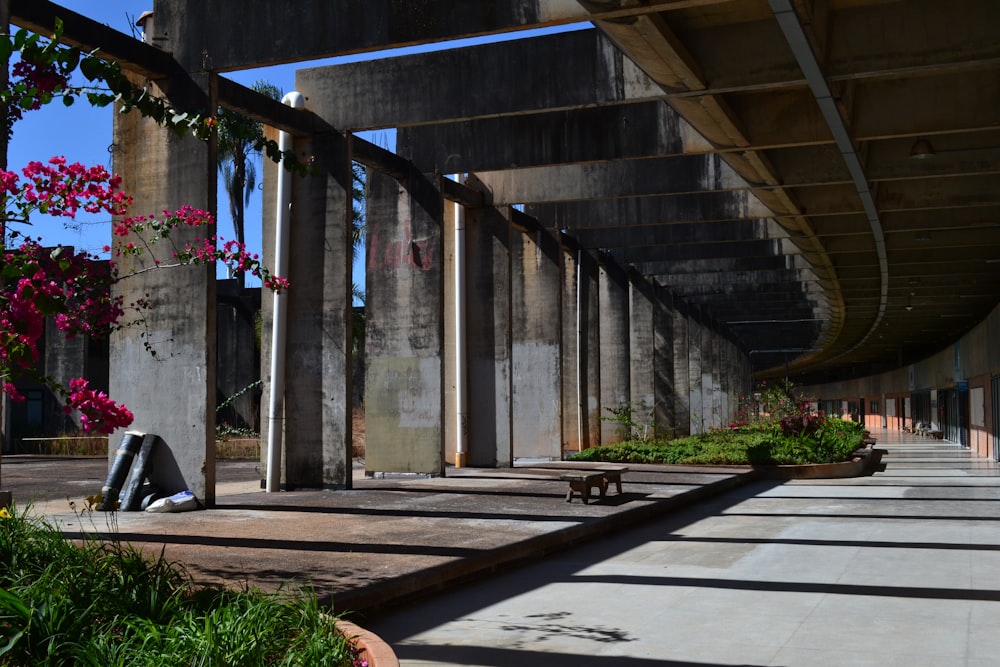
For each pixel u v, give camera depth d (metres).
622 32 10.77
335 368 16.02
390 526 10.82
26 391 33.69
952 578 8.79
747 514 14.72
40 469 21.00
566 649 6.11
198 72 13.46
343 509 12.66
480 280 22.02
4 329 4.76
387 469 18.94
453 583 8.33
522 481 17.83
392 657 4.57
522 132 18.39
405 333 18.97
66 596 4.79
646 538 11.82
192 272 13.18
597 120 17.92
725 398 55.06
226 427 25.19
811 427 28.89
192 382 13.09
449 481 17.83
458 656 5.93
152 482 13.11
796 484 21.11
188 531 10.05
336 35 12.91
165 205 13.34
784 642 6.28
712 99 13.48
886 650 6.03
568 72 14.92
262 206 16.95
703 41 12.71
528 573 9.16
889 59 11.94
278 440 15.86
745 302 48.47
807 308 47.38
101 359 34.94
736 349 62.47
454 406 22.06
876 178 18.28
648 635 6.51
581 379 29.33
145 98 5.50
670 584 8.55
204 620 4.74
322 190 16.34
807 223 23.09
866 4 11.99
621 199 24.75
